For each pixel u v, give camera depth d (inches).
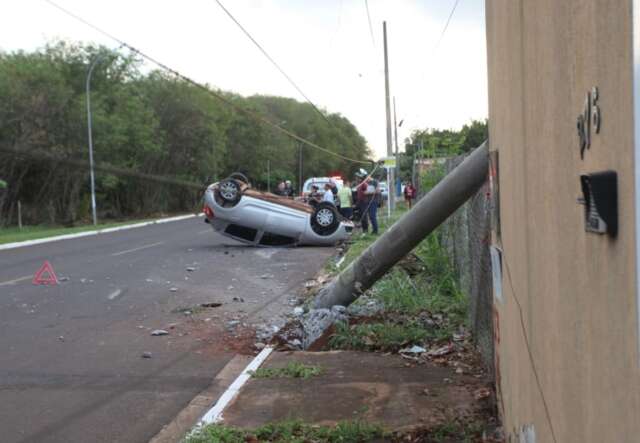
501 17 181.0
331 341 311.0
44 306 432.8
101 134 1592.0
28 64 1546.5
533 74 134.2
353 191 1051.9
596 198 81.9
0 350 317.7
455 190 304.8
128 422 220.8
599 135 86.4
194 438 195.3
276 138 2955.2
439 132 802.8
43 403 240.2
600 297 87.8
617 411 80.6
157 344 327.6
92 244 951.6
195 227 1344.7
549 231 121.6
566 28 104.7
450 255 456.8
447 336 311.7
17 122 1446.9
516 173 160.1
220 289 489.1
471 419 207.9
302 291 477.1
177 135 2034.9
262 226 776.9
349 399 230.8
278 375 260.5
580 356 100.0
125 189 1817.2
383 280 411.2
